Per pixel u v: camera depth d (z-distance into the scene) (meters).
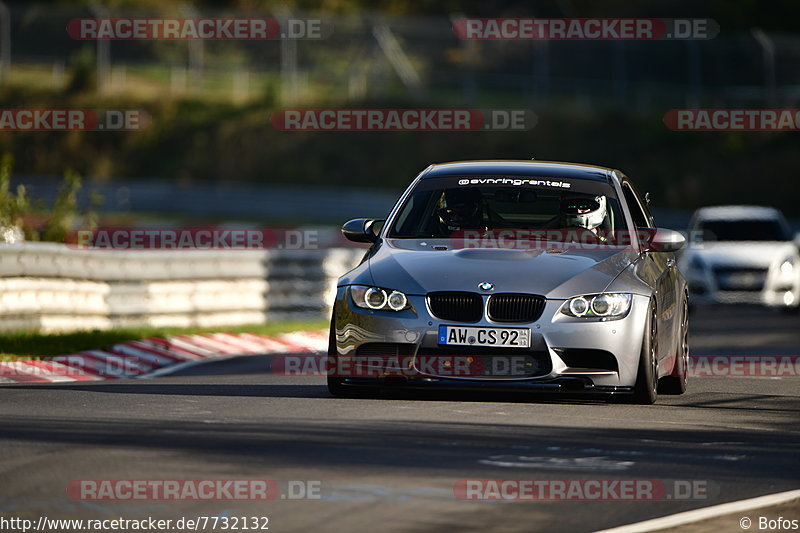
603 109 168.88
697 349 48.88
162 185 159.50
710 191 154.50
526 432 23.91
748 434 24.73
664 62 173.62
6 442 21.97
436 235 30.73
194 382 34.09
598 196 31.88
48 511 16.89
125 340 45.12
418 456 21.05
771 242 71.75
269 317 60.88
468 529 16.33
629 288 28.58
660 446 22.80
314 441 22.42
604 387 28.08
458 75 172.62
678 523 16.86
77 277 49.53
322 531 16.08
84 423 24.42
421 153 165.38
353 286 28.83
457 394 30.08
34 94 175.25
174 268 55.59
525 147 164.00
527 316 27.83
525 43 176.12
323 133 169.25
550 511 17.42
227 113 173.75
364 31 175.62
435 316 27.89
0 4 180.25
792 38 172.25
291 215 156.00
